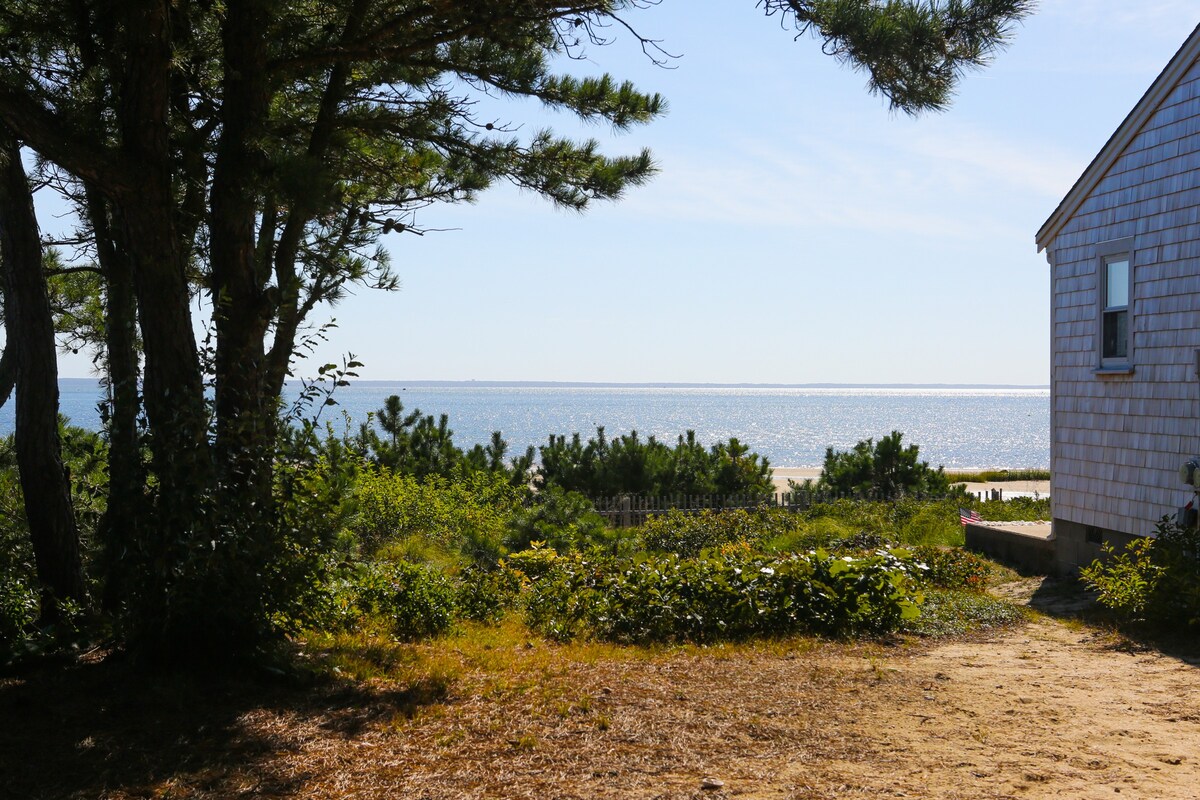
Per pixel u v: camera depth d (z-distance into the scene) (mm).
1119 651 8391
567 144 9344
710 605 9703
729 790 4516
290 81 8828
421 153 10102
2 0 7012
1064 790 4500
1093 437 12805
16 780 4512
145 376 6547
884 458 23062
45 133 6055
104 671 6281
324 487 6906
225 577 6246
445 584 10172
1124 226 12086
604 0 7426
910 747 5227
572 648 8531
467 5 7480
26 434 8039
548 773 4770
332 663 6941
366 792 4500
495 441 22844
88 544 8844
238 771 4719
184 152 7535
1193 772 4773
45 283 8211
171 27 6973
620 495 20422
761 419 147625
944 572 12797
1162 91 11250
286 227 8391
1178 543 9758
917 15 6863
